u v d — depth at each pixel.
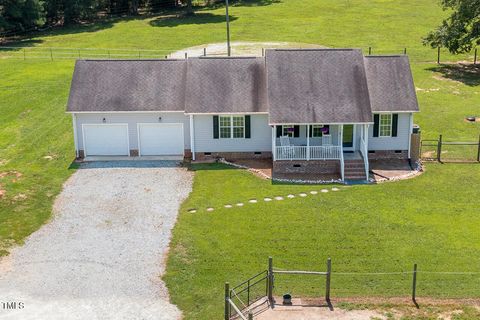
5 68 58.81
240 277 24.94
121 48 65.81
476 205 31.19
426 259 25.95
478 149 37.66
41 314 22.64
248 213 30.58
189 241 27.88
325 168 36.03
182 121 38.06
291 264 25.80
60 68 58.28
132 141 38.56
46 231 29.02
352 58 38.00
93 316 22.55
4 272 25.48
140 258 26.52
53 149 39.72
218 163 37.53
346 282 24.38
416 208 30.92
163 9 89.75
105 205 31.72
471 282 24.19
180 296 23.77
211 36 69.31
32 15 74.69
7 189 33.34
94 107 37.78
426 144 40.12
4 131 42.94
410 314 22.14
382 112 36.72
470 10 53.81
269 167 36.84
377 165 37.09
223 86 37.97
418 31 69.88
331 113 35.78
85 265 26.02
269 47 62.53
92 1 82.69
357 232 28.42
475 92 50.28
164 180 34.91
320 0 87.94
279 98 36.38
